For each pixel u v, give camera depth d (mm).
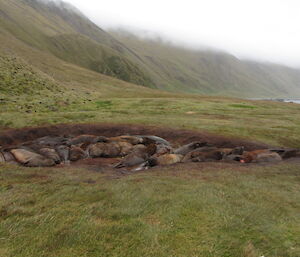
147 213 9375
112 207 9875
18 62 73062
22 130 34344
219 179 14266
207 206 10086
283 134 32656
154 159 21203
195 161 21266
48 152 22891
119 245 7242
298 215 9750
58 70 106125
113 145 26188
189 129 34469
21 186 12180
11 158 21109
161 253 6934
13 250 6770
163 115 46406
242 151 23219
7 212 8992
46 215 8805
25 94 55031
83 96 68250
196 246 7359
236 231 8297
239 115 48250
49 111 47031
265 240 7781
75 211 9297
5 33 137500
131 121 39750
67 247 7016
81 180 13961
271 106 69375
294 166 18125
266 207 10273
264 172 16391
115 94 86625
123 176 15734
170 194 11312
